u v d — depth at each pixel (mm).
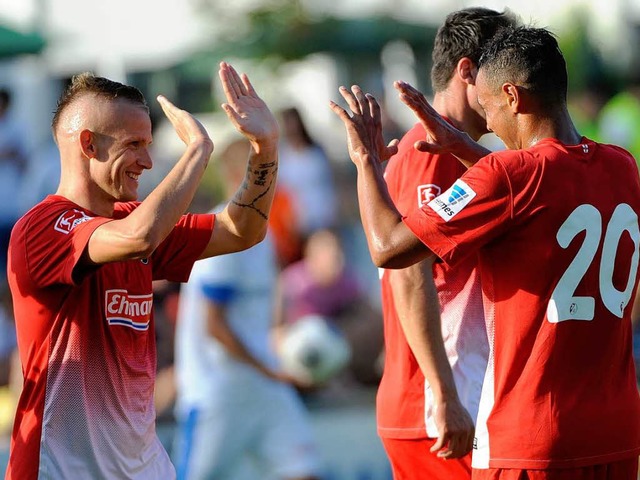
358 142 14289
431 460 16328
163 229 12961
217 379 22891
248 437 23094
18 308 13961
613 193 13727
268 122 14695
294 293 32469
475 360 16172
